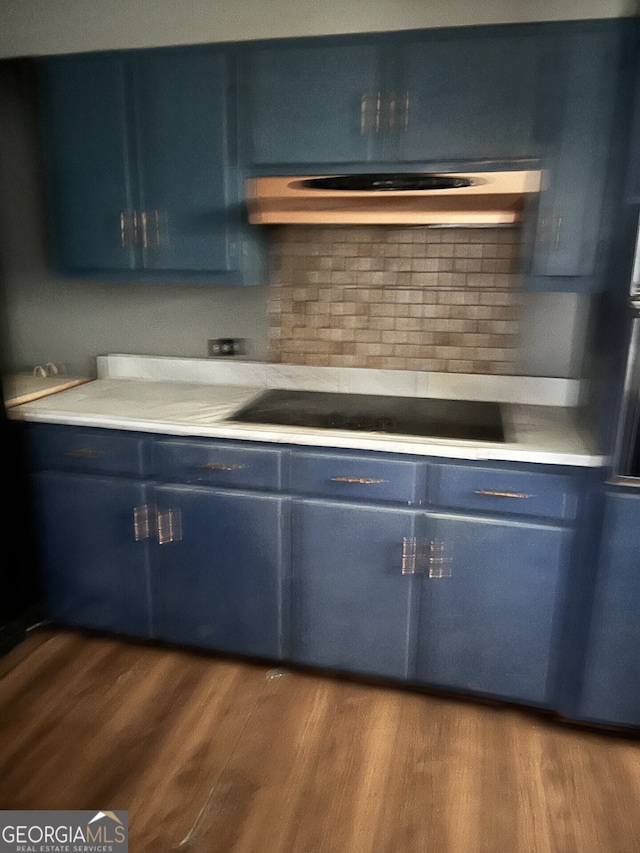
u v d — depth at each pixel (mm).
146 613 2363
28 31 2490
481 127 1996
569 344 2359
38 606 2506
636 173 1632
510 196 1984
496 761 1930
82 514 2328
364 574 2096
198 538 2221
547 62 1913
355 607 2139
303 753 1942
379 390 2541
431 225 2352
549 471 1902
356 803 1771
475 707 2164
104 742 1968
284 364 2609
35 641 2477
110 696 2172
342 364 2570
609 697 1947
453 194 1997
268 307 2586
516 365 2420
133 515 2260
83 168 2344
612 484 1798
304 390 2605
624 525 1802
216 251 2297
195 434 2141
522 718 2115
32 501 2375
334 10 2230
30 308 2840
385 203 2086
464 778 1863
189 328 2697
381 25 2205
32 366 2854
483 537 1963
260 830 1680
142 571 2316
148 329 2742
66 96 2291
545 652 2018
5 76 2568
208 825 1689
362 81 2041
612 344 1812
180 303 2678
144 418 2201
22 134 2623
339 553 2098
